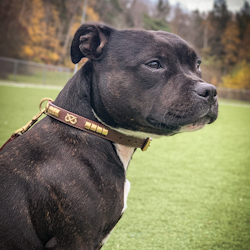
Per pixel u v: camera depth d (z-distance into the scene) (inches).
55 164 64.6
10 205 61.7
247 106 1058.1
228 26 1871.3
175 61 72.9
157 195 161.2
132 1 1787.6
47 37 1461.6
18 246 61.2
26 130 77.9
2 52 1301.7
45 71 1056.8
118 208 68.3
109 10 1701.5
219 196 165.2
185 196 162.2
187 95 69.6
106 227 67.7
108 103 70.8
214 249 113.6
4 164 65.6
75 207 62.7
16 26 1327.5
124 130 73.2
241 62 1761.8
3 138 235.6
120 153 73.9
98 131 69.6
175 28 1982.0
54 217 63.3
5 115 345.1
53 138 67.6
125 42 72.0
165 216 137.9
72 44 73.4
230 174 207.2
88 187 63.7
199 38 1958.7
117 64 71.0
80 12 1599.4
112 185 67.2
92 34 72.7
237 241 119.8
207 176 199.6
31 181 63.5
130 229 125.1
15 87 762.8
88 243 64.7
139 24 1731.1
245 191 175.0
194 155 256.8
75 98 72.4
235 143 324.5
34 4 1395.2
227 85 1652.3
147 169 205.8
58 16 1528.1
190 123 70.5
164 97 70.6
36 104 462.6
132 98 70.7
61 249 64.7
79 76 74.2
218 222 134.9
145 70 70.4
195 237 121.5
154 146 281.3
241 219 138.7
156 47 71.5
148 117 72.0
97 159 67.4
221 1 1951.3
